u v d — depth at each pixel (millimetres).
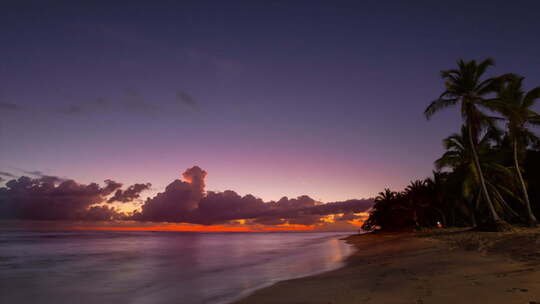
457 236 30828
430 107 33188
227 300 11766
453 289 9414
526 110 32969
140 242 81562
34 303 13609
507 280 9867
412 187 64562
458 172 43969
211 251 44531
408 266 15141
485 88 32156
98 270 24641
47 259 34781
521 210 44375
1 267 27625
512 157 42812
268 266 23156
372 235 69438
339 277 14266
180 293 14188
